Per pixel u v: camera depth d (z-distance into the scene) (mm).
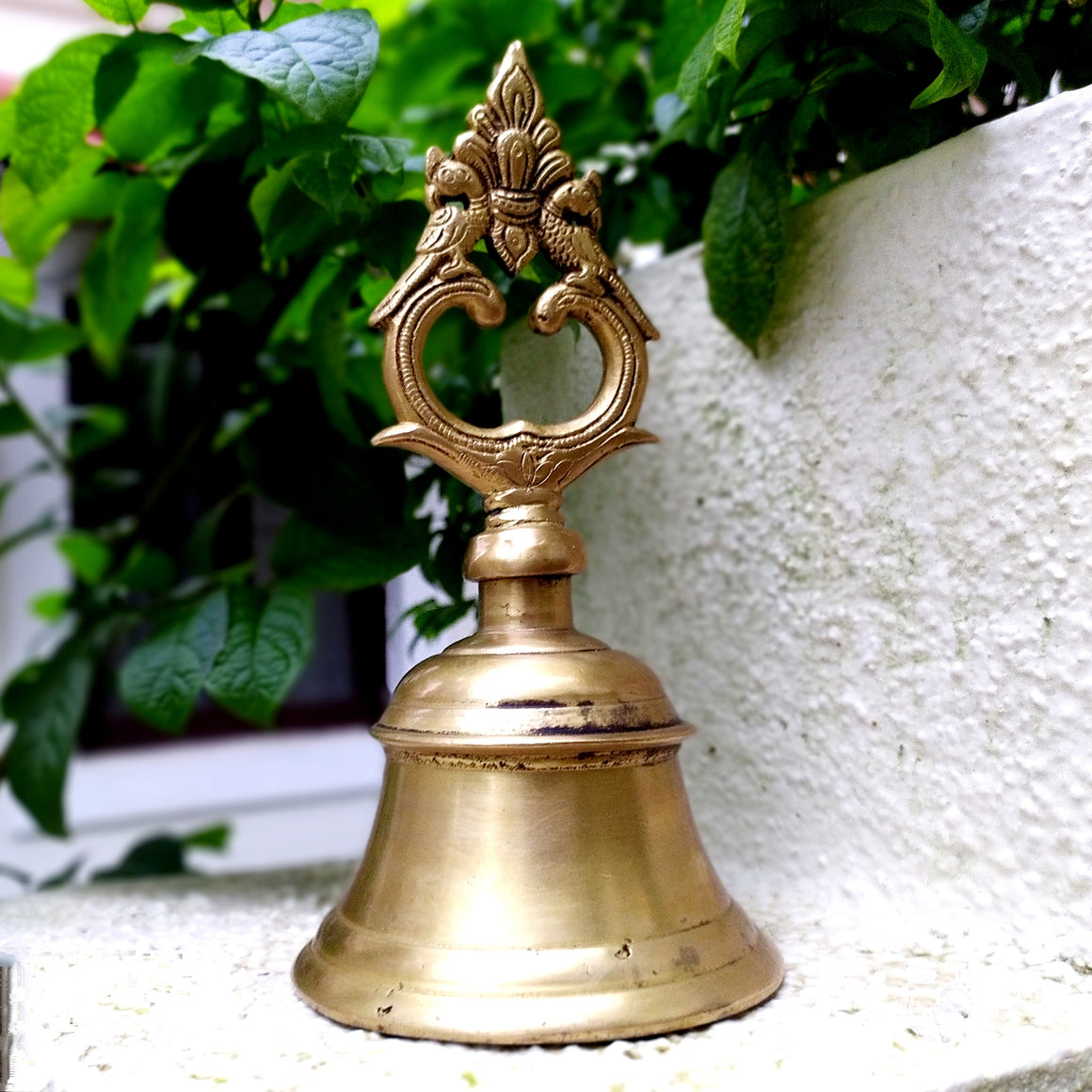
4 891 651
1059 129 292
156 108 390
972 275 310
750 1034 264
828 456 347
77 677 486
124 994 294
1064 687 297
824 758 354
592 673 284
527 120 303
